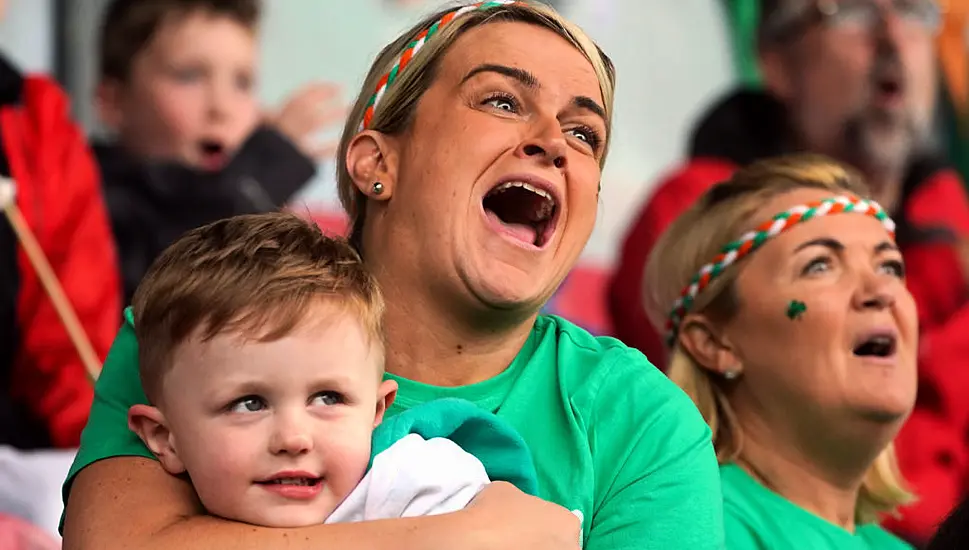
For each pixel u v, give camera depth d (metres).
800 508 5.26
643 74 11.30
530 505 3.63
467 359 4.12
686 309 5.61
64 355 7.28
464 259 3.96
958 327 8.94
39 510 5.89
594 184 4.14
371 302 3.71
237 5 9.42
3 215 7.33
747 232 5.48
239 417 3.54
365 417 3.63
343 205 4.37
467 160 3.99
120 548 3.52
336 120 9.26
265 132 9.03
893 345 5.29
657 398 4.14
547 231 4.06
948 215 10.02
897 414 5.24
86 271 7.55
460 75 4.12
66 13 9.72
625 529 3.93
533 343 4.31
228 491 3.54
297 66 10.43
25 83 7.84
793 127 10.20
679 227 5.85
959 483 8.30
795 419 5.31
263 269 3.60
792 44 10.24
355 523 3.49
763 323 5.35
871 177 10.18
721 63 11.36
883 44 10.25
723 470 5.34
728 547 5.01
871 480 5.69
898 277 5.48
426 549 3.45
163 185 8.56
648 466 4.01
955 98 11.27
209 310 3.55
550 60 4.16
